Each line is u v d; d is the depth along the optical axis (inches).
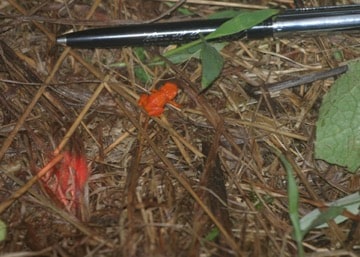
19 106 18.2
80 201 17.1
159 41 18.5
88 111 18.1
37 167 17.6
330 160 17.5
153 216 16.9
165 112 18.1
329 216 16.5
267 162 17.7
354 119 17.6
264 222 16.9
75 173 17.4
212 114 18.0
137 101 18.2
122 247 16.3
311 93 18.4
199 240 16.4
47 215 16.9
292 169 17.5
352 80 17.9
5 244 16.6
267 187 17.3
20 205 17.0
